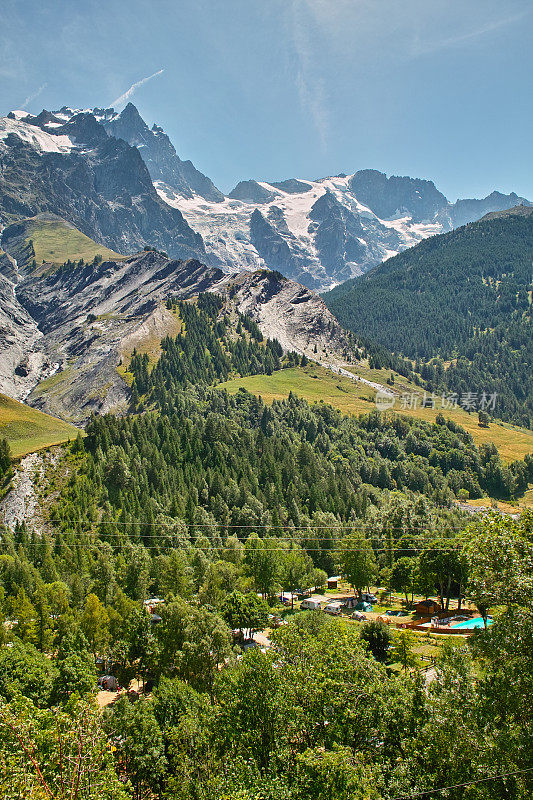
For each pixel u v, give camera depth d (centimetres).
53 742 3512
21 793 2953
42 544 13400
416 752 3672
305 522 15738
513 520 3575
